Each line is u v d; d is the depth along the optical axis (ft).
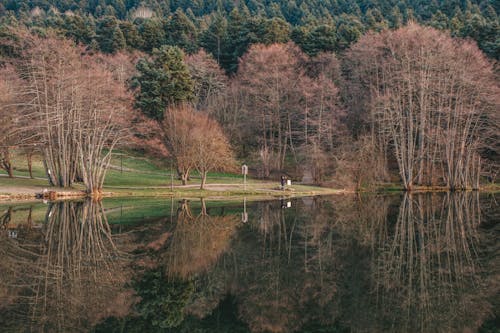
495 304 48.62
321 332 40.32
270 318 43.88
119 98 186.29
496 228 99.91
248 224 100.78
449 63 206.59
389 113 217.97
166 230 91.50
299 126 259.19
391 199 164.86
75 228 91.91
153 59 277.44
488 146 219.61
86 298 48.52
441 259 69.46
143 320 42.42
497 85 223.71
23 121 158.20
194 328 40.65
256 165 240.53
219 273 59.67
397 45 232.94
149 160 236.84
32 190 149.59
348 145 205.67
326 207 136.87
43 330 39.27
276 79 243.40
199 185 186.19
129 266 62.08
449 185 208.95
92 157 157.58
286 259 68.03
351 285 55.16
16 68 188.65
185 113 180.14
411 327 41.96
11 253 69.15
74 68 156.25
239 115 263.08
